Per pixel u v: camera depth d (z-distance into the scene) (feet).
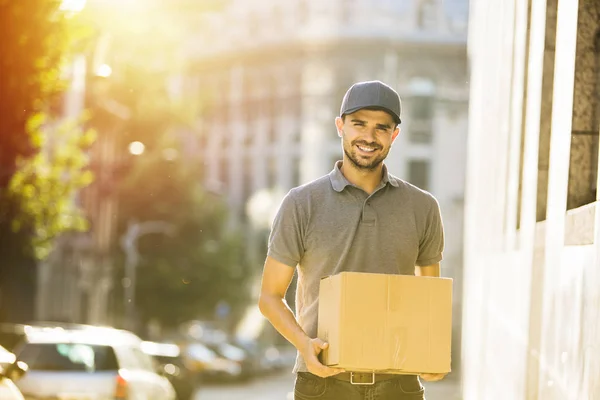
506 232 35.50
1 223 74.59
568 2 23.27
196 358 155.94
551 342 23.40
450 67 250.37
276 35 269.44
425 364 17.39
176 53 162.81
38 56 57.31
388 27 252.83
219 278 200.13
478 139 56.13
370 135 18.74
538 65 27.89
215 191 208.03
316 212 19.02
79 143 81.76
